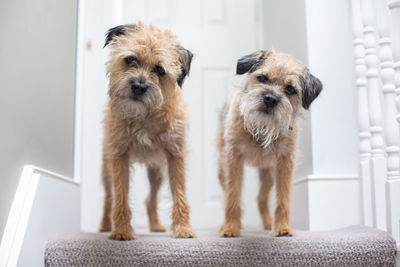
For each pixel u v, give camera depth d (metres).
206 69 3.41
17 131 1.57
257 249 1.62
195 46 3.43
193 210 3.27
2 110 1.42
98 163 3.20
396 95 1.76
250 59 2.13
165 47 1.97
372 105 2.07
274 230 2.00
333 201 2.29
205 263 1.59
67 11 2.29
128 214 1.90
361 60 2.21
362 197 2.16
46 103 1.91
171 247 1.61
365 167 2.17
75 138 2.44
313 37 2.41
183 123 2.08
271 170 2.58
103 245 1.63
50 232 1.80
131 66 1.93
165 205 3.23
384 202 2.00
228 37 3.45
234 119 2.11
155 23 3.42
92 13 3.30
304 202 2.37
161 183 2.55
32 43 1.73
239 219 2.01
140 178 3.33
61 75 2.16
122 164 2.00
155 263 1.59
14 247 1.41
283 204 2.00
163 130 2.03
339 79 2.40
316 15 2.43
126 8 3.40
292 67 2.08
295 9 2.63
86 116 3.22
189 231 1.88
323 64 2.40
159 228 2.53
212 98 3.38
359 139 2.23
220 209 3.28
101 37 3.29
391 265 1.64
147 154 2.14
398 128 1.83
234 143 2.09
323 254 1.62
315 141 2.35
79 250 1.61
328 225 2.28
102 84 3.27
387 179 1.83
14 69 1.54
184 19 3.45
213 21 3.46
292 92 2.07
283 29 2.90
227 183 2.06
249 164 2.36
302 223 2.40
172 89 2.01
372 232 1.78
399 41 1.77
